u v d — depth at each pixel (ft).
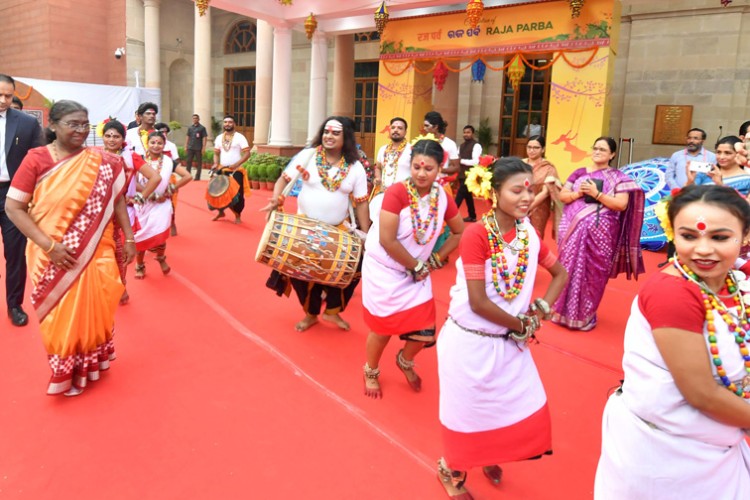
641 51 41.24
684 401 5.49
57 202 10.59
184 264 21.13
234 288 18.51
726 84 38.68
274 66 43.11
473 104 49.67
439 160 10.18
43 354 13.07
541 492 8.74
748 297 5.41
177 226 28.04
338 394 11.62
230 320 15.52
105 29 64.64
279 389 11.76
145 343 13.84
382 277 10.73
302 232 13.00
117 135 15.69
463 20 32.96
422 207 10.44
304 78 63.31
